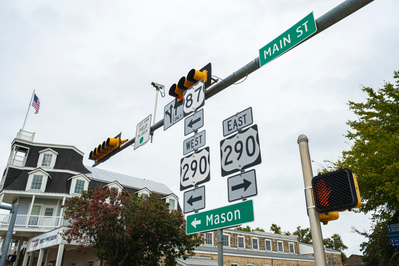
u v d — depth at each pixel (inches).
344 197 132.4
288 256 1301.7
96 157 422.0
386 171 386.3
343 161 488.7
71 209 552.7
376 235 544.4
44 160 1160.8
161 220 555.8
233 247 1215.6
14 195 1075.9
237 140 221.5
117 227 529.0
